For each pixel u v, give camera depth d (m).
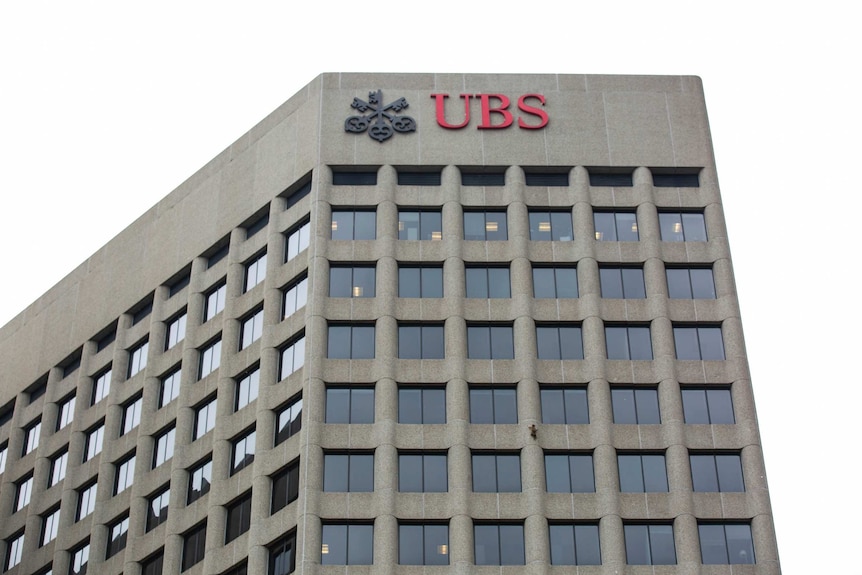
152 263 98.31
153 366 93.19
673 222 88.94
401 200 88.19
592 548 76.88
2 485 100.81
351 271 85.75
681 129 92.12
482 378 81.69
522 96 92.44
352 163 89.50
